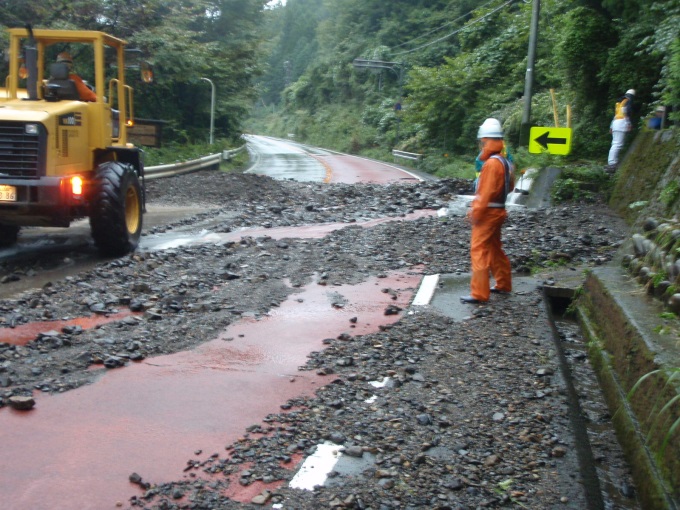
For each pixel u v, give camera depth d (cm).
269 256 898
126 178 926
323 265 849
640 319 489
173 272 811
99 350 535
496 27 4016
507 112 2934
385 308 669
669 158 1027
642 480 362
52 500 331
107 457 374
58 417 424
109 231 904
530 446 387
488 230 678
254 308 666
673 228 599
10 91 944
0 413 429
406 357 529
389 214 1338
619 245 898
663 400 377
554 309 729
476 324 612
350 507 325
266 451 380
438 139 3853
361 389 468
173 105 3503
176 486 344
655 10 1318
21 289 746
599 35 1678
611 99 1667
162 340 566
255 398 455
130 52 1047
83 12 2270
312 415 427
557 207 1304
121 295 700
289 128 9000
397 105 4884
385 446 384
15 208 821
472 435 400
